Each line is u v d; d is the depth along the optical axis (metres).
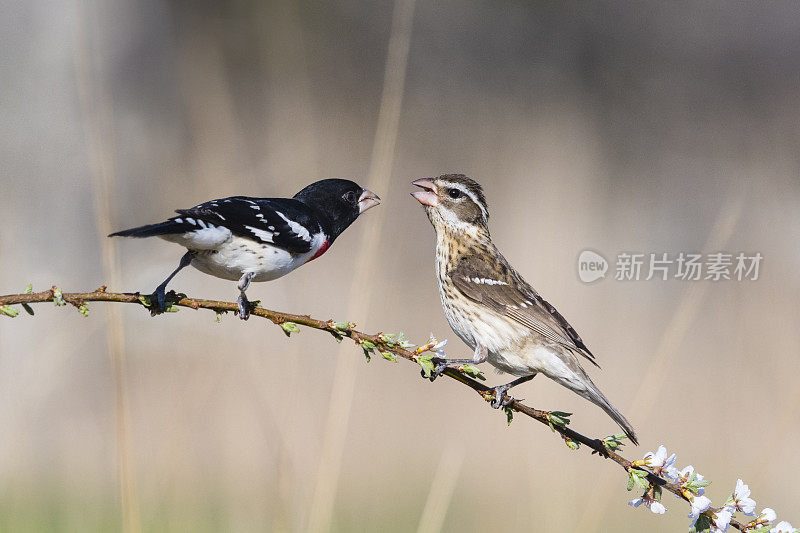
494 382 13.30
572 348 7.11
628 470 5.31
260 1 21.81
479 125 22.95
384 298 15.98
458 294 7.54
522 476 11.48
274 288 14.67
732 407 13.77
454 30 24.22
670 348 7.80
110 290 7.30
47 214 15.41
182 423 9.46
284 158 17.48
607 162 22.61
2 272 13.14
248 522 8.75
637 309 15.30
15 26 16.39
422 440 13.07
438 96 23.36
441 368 5.76
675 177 21.98
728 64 24.66
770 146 23.19
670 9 24.83
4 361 10.86
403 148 21.88
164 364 11.85
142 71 19.78
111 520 8.87
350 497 10.91
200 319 11.85
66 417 12.16
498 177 21.11
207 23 21.12
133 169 17.97
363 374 14.14
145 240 12.84
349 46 23.30
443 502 7.14
